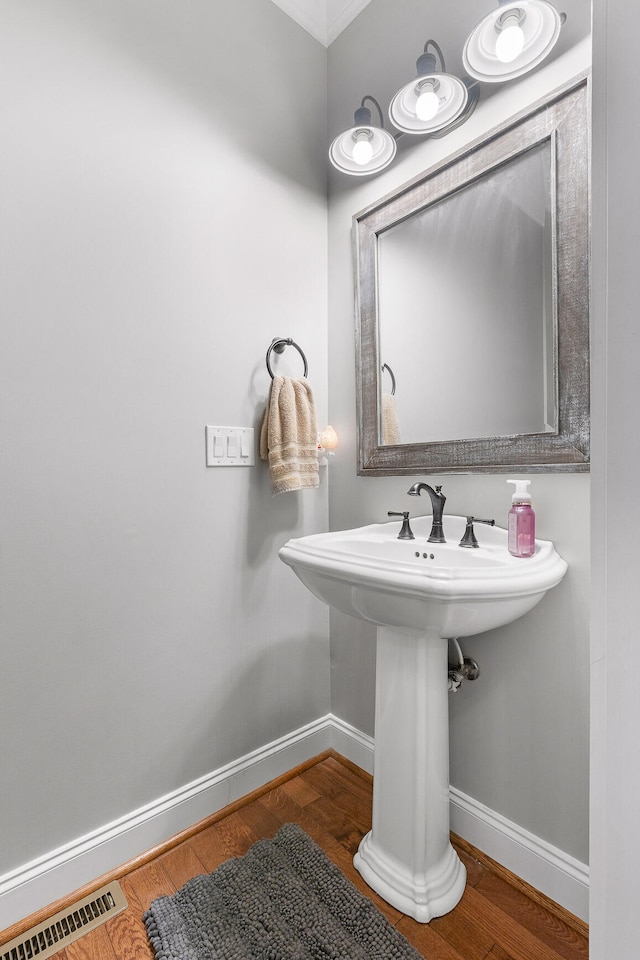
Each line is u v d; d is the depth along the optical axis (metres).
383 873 1.11
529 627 1.10
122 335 1.17
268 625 1.49
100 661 1.14
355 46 1.54
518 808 1.14
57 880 1.07
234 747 1.41
